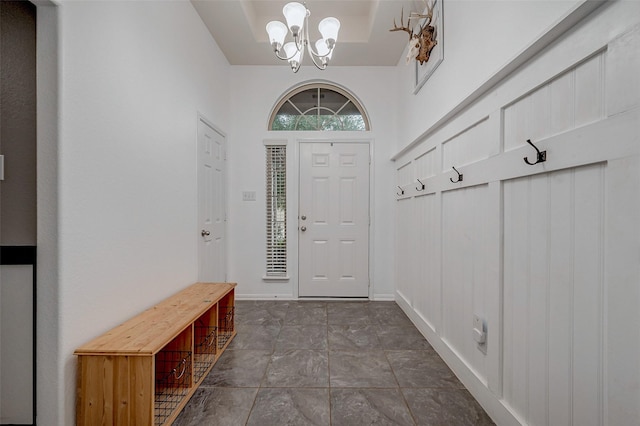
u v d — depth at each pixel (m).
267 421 1.42
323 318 2.80
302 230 3.46
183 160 2.24
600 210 0.89
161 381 1.62
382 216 3.45
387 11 2.51
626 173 0.80
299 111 3.53
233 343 2.26
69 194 1.23
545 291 1.11
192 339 1.63
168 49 2.03
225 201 3.27
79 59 1.28
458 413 1.48
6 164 1.25
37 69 1.18
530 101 1.18
